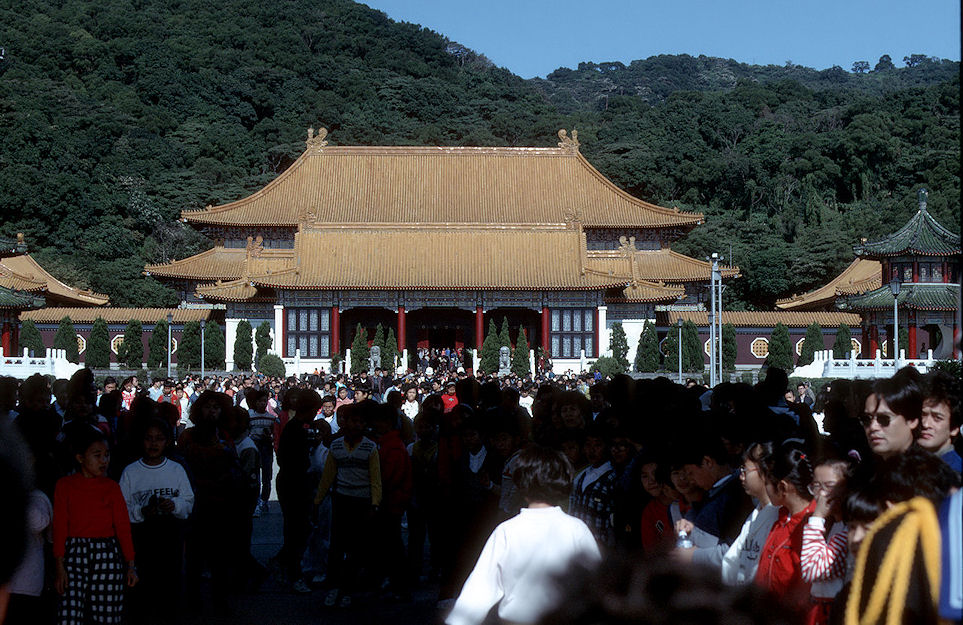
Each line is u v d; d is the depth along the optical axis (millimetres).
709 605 3688
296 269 102875
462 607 9039
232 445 20844
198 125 199500
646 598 3725
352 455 18781
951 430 10531
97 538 14352
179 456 17156
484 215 118000
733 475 11625
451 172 123562
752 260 162625
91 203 166500
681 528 10945
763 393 18094
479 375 83438
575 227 108000
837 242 159750
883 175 189250
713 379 81625
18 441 3928
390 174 122875
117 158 180125
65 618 14250
